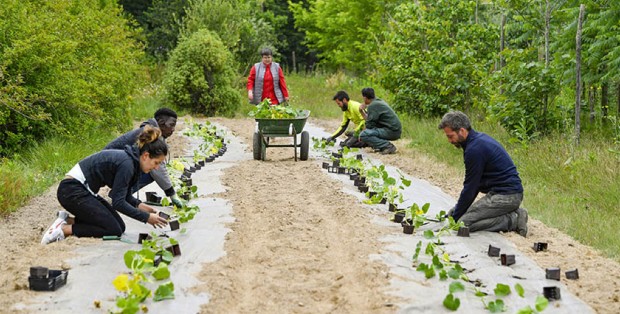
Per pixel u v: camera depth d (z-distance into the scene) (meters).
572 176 10.45
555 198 9.73
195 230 7.54
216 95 21.84
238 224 7.84
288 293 5.62
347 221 8.03
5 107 12.21
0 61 12.22
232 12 26.70
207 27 26.08
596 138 12.84
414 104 18.45
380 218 8.23
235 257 6.58
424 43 18.48
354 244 7.02
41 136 13.23
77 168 7.05
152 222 6.85
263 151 12.95
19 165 11.26
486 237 7.37
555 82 13.46
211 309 5.22
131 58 17.81
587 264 6.50
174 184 9.49
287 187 10.17
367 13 32.66
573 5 14.88
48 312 5.09
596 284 5.89
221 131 16.72
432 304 5.30
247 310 5.25
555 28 16.02
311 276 6.06
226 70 22.52
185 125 19.14
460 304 5.34
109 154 6.95
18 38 12.56
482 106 16.41
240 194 9.62
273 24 39.06
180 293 5.52
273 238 7.30
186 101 21.86
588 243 7.55
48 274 5.72
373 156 13.48
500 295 5.53
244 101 25.31
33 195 9.65
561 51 15.07
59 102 13.09
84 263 6.23
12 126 12.89
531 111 13.70
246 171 11.61
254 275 6.07
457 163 12.52
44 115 12.15
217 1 26.30
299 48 43.22
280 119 12.59
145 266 5.47
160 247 6.33
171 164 10.54
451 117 7.56
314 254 6.73
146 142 6.90
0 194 8.77
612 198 9.33
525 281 5.95
